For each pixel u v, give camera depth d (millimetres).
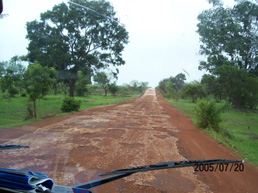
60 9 23219
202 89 31453
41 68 11828
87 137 6754
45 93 12062
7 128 7793
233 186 3791
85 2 23375
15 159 4250
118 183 3562
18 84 11359
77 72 25219
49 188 1626
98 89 63500
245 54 25391
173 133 8344
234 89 23266
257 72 25375
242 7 23109
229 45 24484
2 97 20562
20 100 20781
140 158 4941
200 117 10062
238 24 24500
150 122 10797
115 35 25922
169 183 3721
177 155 5387
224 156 5652
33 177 1601
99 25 24703
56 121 9898
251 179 4184
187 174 4199
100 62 27016
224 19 24531
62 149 5180
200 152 5895
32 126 8336
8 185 1513
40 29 23391
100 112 14375
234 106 23766
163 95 53250
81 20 23500
